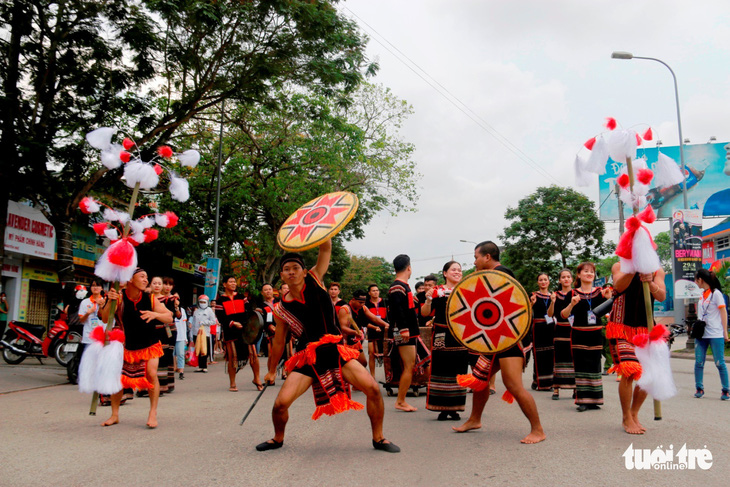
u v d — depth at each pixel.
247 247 26.58
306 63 15.16
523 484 4.07
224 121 21.19
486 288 5.56
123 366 6.38
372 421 5.23
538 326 9.69
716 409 7.63
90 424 6.50
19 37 13.31
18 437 5.75
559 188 36.50
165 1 12.68
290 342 12.32
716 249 38.78
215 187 23.84
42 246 17.95
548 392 9.62
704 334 8.88
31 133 13.38
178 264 26.16
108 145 6.69
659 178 6.05
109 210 6.54
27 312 18.47
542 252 35.72
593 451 5.04
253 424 6.63
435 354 6.97
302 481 4.20
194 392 9.95
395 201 27.12
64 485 4.11
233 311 10.22
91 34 13.61
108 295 6.30
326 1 14.63
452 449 5.21
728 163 35.16
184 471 4.49
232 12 13.66
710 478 4.20
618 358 5.85
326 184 24.67
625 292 5.83
